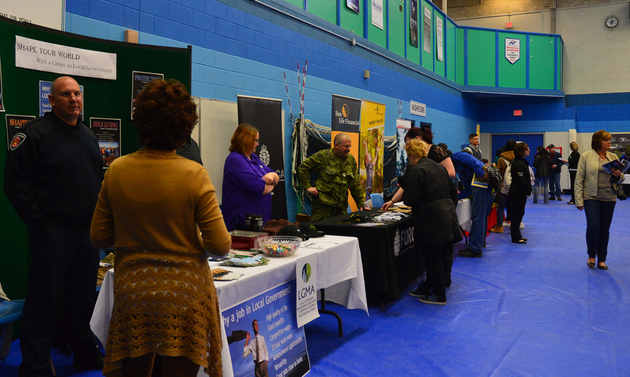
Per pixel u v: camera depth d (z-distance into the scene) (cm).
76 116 247
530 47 1452
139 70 360
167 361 149
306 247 294
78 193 243
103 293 212
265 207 369
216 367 151
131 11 416
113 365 146
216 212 148
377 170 709
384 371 274
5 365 279
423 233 385
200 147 482
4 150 301
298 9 645
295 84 641
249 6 554
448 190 391
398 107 974
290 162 629
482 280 484
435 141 1202
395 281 378
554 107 1522
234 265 237
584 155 531
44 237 233
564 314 376
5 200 310
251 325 224
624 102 1520
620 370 273
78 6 373
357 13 820
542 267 541
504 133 1588
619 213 1037
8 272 313
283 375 248
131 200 143
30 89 309
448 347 309
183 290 144
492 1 1648
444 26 1272
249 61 555
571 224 884
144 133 146
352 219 410
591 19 1543
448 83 1283
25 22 305
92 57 338
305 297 268
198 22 485
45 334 238
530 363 283
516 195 689
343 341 321
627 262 563
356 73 804
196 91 483
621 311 383
